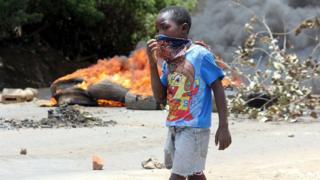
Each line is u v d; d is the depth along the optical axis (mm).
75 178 11570
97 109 27938
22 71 50125
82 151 15766
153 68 8602
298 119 23359
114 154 15336
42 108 28359
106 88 29266
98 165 13117
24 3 47281
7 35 49688
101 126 21203
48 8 52625
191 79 8281
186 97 8281
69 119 22219
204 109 8281
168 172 12242
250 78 27094
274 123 22094
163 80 8680
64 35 58594
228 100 23594
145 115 25125
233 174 12016
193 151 8203
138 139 17859
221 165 13227
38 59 53031
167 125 8492
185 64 8320
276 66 23547
